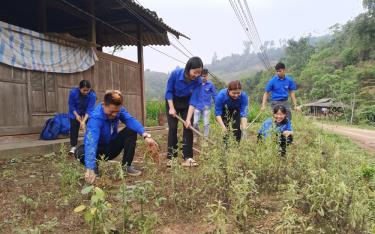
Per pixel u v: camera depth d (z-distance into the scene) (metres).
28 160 6.68
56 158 6.82
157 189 4.18
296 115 8.60
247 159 4.27
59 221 3.58
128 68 12.86
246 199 3.45
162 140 9.49
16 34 8.18
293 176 4.29
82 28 13.61
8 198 4.29
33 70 8.67
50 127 8.51
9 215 3.74
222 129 5.05
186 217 3.62
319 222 3.16
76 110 7.15
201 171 4.17
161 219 3.55
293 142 6.22
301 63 76.69
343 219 3.09
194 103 5.69
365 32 53.59
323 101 34.16
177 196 3.85
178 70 5.67
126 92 12.73
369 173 5.14
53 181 5.01
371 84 51.09
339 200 3.03
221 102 5.96
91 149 4.31
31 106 8.63
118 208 3.63
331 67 60.44
